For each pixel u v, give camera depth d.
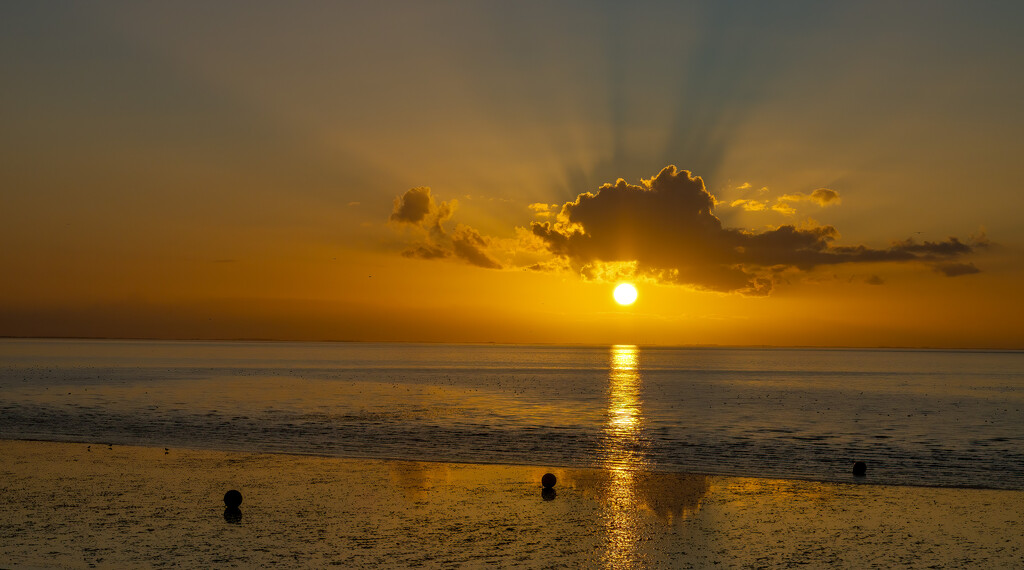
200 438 40.12
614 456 35.16
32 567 17.67
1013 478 29.91
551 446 38.34
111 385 89.94
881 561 18.92
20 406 59.44
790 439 42.56
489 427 46.94
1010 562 18.91
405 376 126.25
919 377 144.88
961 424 52.75
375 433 43.09
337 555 18.89
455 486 27.22
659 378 130.25
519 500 25.08
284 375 123.75
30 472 29.11
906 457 35.53
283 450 35.72
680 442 40.50
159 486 26.62
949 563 18.81
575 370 167.62
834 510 24.08
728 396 82.56
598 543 20.20
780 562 18.77
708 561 18.81
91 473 28.98
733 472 30.95
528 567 18.19
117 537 20.22
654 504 24.67
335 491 26.12
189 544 19.67
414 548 19.56
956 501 25.50
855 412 62.34
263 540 20.09
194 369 144.25
